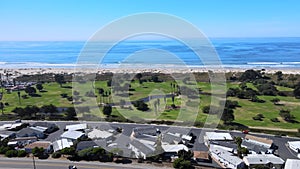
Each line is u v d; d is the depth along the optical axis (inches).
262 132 2140.7
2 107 2847.0
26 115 2576.3
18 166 1555.1
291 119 2463.1
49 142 1889.8
